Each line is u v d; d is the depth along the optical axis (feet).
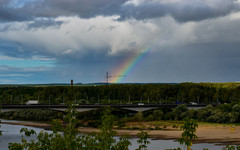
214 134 386.93
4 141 308.81
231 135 378.73
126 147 72.08
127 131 413.18
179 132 406.21
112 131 72.33
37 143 67.67
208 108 573.74
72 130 68.95
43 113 590.96
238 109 526.57
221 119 515.91
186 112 572.51
